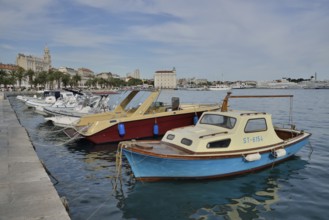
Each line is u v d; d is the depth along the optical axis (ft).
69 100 88.48
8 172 26.12
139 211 23.66
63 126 65.41
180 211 23.67
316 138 52.44
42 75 342.03
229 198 26.04
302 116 89.20
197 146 28.55
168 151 29.09
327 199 25.72
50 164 37.60
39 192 21.30
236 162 30.09
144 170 28.48
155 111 54.44
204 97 229.45
